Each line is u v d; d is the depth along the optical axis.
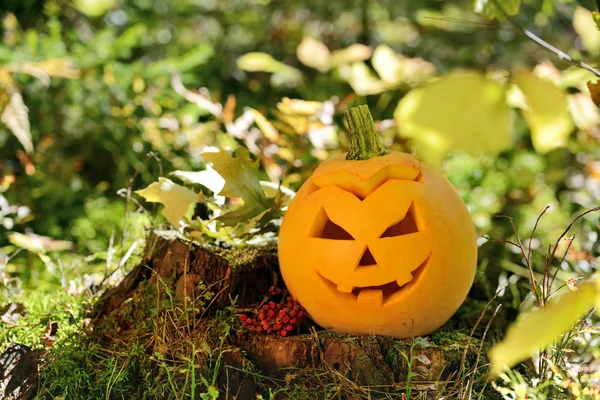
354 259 1.03
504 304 1.28
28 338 1.21
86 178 2.04
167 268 1.20
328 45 2.53
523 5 2.33
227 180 1.18
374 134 1.08
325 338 1.07
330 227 1.09
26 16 2.13
